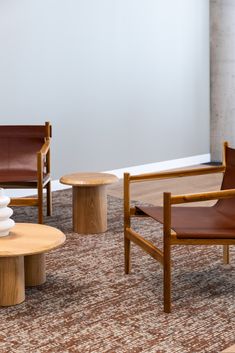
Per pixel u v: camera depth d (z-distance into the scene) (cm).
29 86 500
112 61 562
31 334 231
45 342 224
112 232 388
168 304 250
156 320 244
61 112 527
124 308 257
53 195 508
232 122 662
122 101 578
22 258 263
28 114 502
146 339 226
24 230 283
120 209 452
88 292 277
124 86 577
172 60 622
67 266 317
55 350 217
